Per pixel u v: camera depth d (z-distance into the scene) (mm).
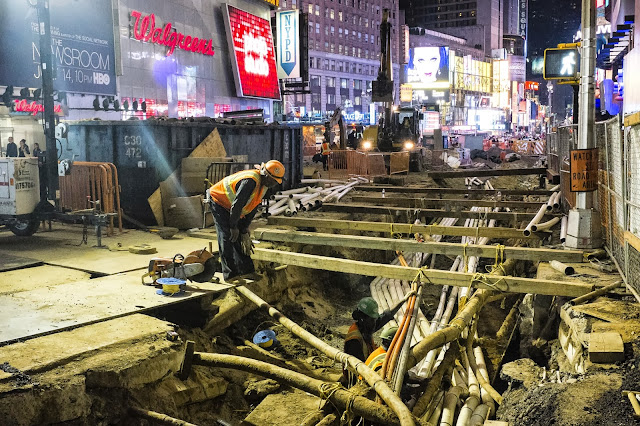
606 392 4562
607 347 5152
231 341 7418
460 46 148750
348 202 15188
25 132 19297
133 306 6484
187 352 5734
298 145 17562
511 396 5441
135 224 12102
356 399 4855
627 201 7113
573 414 4332
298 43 39750
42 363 4844
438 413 5770
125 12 26969
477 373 6609
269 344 7473
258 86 38219
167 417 4922
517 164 35438
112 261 8797
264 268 9016
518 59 174875
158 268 7379
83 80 23312
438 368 6250
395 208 13109
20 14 19844
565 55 9562
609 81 28297
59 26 21891
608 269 7738
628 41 22641
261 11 39250
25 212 10484
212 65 34594
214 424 5750
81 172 11367
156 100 29484
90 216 10039
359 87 115250
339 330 8758
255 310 8375
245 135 15078
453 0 174625
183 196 12367
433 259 11750
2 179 10383
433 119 59594
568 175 11969
